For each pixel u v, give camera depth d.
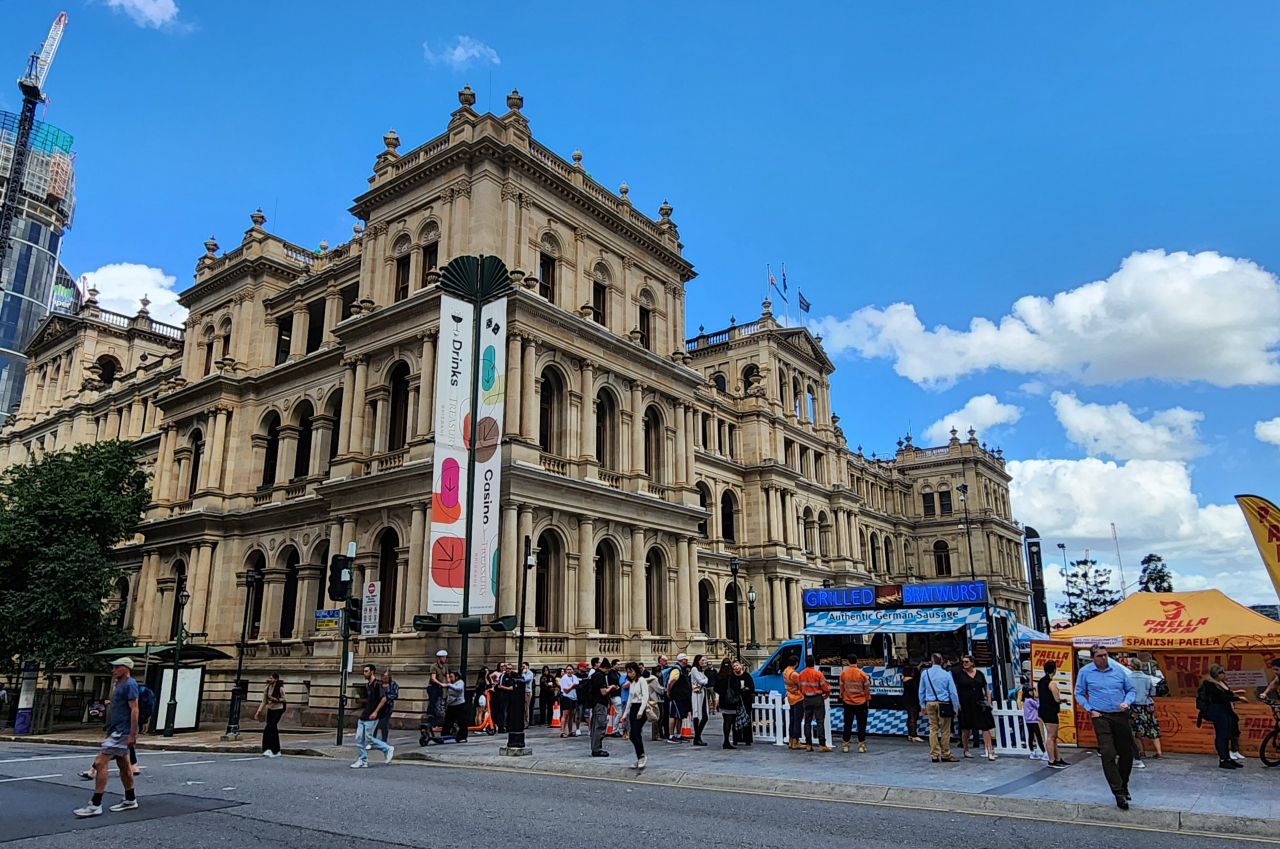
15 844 11.09
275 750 23.69
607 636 35.75
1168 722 21.73
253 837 11.42
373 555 35.59
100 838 11.45
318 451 42.22
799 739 22.06
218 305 50.44
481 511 28.00
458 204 36.22
